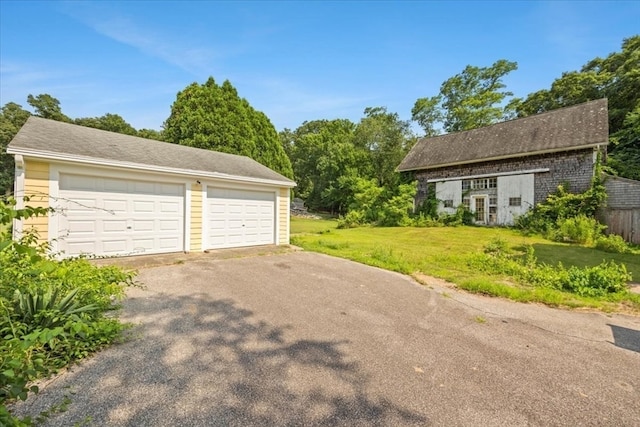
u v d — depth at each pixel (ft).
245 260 24.57
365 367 9.27
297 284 18.48
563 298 17.01
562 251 33.19
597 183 44.29
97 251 22.04
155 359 9.15
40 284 10.55
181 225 26.30
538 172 50.19
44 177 19.86
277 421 6.73
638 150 55.93
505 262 24.35
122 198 23.16
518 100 89.45
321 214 110.63
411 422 6.89
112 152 23.18
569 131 48.85
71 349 8.95
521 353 10.64
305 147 124.88
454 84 100.99
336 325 12.54
